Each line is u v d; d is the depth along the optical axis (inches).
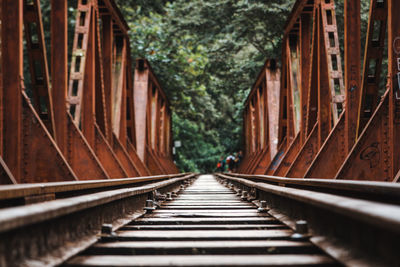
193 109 1588.3
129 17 1234.6
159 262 123.9
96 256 135.1
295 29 609.9
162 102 1280.8
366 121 357.4
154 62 1195.9
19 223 96.6
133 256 135.9
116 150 612.1
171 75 1278.3
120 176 495.5
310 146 474.0
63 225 135.1
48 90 371.9
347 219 123.8
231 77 1430.9
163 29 1250.0
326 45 442.6
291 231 182.9
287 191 196.1
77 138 413.7
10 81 296.8
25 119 308.7
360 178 295.3
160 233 179.5
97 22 520.4
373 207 99.3
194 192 538.0
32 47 370.6
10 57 296.8
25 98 303.9
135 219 231.5
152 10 1363.2
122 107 695.1
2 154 294.5
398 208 96.5
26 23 361.7
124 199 230.4
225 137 2386.8
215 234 175.6
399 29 276.4
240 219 230.7
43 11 1067.9
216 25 1261.1
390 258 96.1
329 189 261.4
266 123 858.8
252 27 1158.3
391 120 277.9
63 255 123.7
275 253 143.2
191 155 2209.6
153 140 1063.0
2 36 295.7
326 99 461.1
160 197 374.3
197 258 130.9
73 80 471.8
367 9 953.5
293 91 611.5
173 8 1332.4
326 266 120.9
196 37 1365.7
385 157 293.1
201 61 1349.7
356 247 116.3
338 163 377.4
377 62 358.3
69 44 1082.7
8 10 296.7
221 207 315.3
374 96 365.7
